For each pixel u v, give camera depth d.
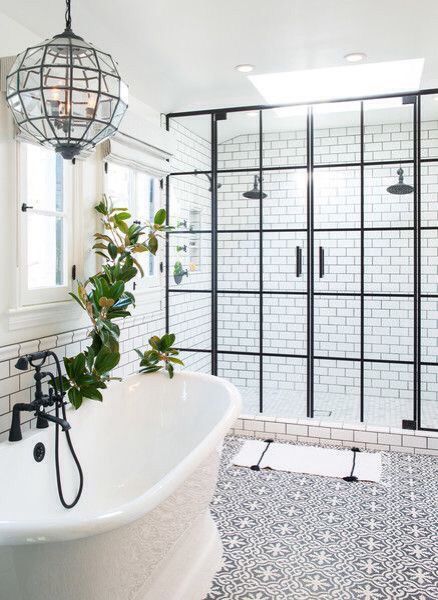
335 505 3.05
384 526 2.80
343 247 4.28
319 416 4.32
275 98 4.11
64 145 1.60
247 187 4.38
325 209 4.29
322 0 2.67
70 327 3.06
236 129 4.36
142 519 1.71
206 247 4.52
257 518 2.89
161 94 4.02
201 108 4.32
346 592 2.23
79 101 1.53
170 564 2.14
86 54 1.54
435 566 2.42
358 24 2.96
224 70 3.66
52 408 2.69
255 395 4.46
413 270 4.11
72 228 3.09
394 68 3.75
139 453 3.11
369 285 4.25
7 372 2.56
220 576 2.35
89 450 2.74
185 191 4.48
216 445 2.24
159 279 4.33
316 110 4.15
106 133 1.65
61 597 1.59
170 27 2.96
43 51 1.52
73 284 3.09
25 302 2.67
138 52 3.32
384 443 3.91
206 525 2.55
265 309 4.46
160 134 3.95
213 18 2.87
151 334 4.24
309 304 4.25
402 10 2.79
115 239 3.34
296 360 4.37
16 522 1.45
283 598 2.20
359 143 4.18
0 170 2.48
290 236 4.34
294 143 4.26
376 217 4.17
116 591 1.71
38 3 2.54
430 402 4.12
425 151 4.09
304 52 3.34
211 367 4.54
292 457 3.77
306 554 2.53
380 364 4.22
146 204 4.15
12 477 2.16
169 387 3.27
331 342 4.37
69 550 1.52
